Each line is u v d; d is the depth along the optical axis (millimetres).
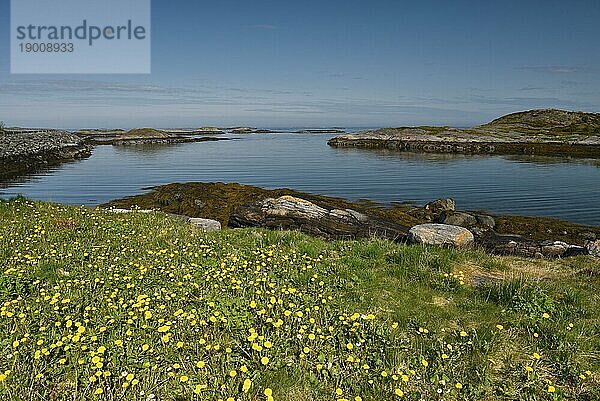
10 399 5891
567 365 7297
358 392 6496
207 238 13727
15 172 56250
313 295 9359
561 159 72250
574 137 96750
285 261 11328
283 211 22422
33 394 6012
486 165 63938
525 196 39094
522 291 9664
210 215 28703
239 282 9430
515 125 143375
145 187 44906
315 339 7582
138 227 14805
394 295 9656
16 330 7363
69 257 10961
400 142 100125
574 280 11383
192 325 7734
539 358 7449
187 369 6715
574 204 35688
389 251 12555
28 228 13711
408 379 6762
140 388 6297
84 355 6871
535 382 6875
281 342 7430
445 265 11680
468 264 12281
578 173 54375
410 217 30125
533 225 27953
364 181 48594
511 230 27547
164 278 9859
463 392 6617
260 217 22328
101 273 9984
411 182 47531
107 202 34938
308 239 14055
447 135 103875
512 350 7723
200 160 74938
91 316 7910
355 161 70812
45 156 71438
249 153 89875
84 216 16016
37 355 6570
